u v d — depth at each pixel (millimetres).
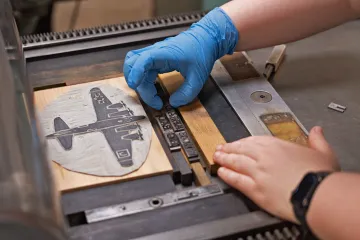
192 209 726
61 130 838
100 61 1053
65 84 981
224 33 964
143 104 923
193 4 2094
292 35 1010
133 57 912
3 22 816
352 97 981
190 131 861
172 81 970
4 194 435
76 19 2352
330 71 1055
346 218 616
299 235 686
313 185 661
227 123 894
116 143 817
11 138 512
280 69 1064
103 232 687
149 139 828
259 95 948
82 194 743
